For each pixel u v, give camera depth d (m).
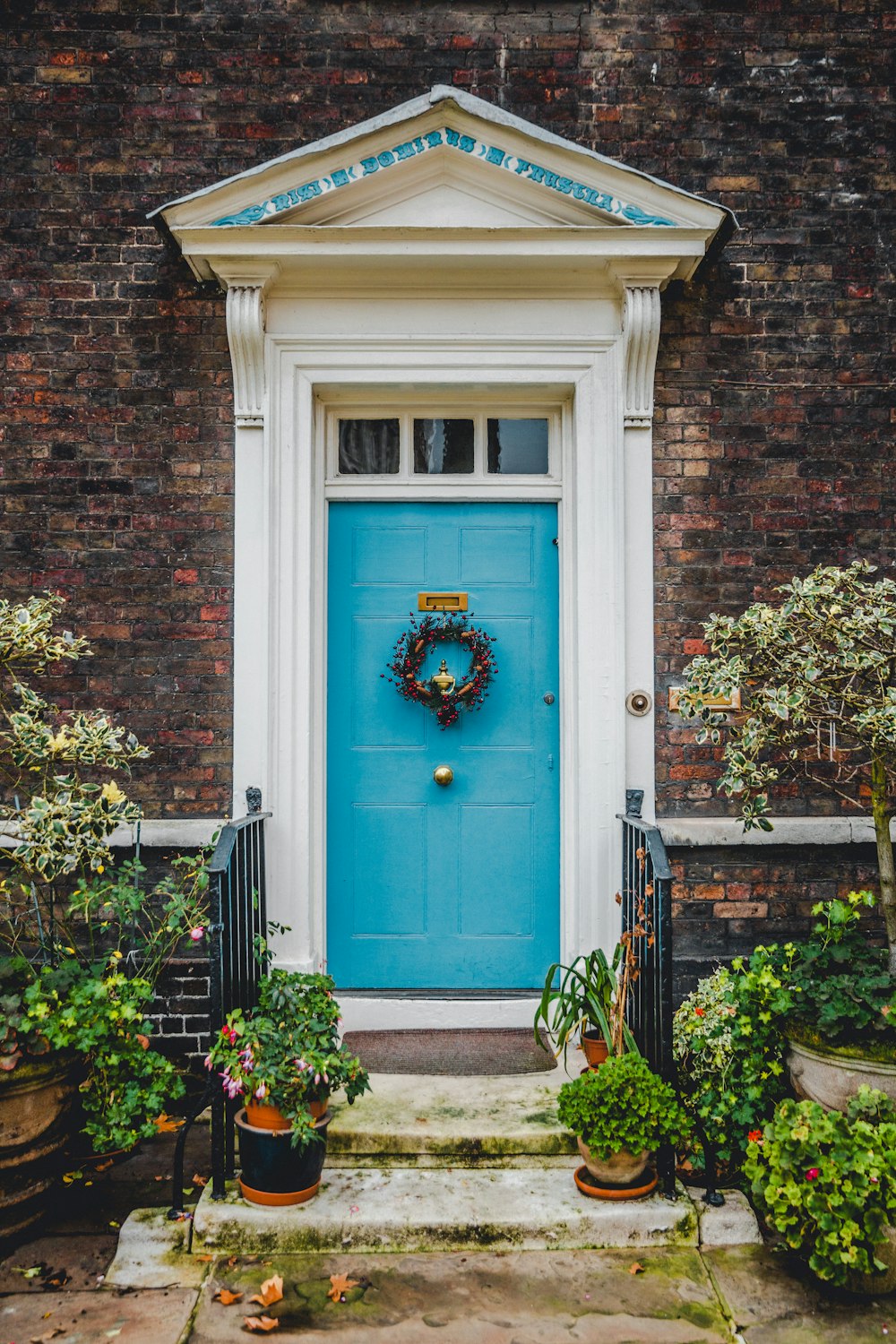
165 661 4.03
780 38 4.19
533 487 4.27
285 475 4.02
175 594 4.04
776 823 3.98
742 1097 3.20
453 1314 2.69
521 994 4.20
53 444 4.06
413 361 4.04
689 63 4.17
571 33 4.15
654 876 3.26
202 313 4.08
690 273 4.02
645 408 4.04
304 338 4.01
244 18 4.12
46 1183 3.07
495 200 3.96
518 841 4.26
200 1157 3.47
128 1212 3.14
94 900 3.82
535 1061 3.81
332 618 4.27
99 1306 2.72
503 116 3.79
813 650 3.29
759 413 4.12
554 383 4.07
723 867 4.03
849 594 3.37
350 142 3.78
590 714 4.00
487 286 4.04
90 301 4.08
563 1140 3.27
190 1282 2.83
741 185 4.16
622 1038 3.31
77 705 4.02
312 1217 2.97
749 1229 3.00
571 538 4.21
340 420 4.30
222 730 4.01
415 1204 3.04
